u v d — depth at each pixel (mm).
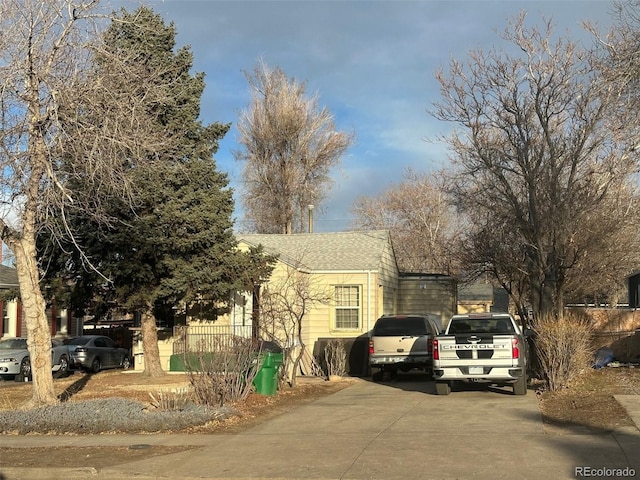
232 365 13148
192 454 8945
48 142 11734
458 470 7723
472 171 24031
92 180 11953
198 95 19484
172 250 18422
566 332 14617
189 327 21062
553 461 8031
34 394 12422
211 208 18562
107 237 16969
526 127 22266
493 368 14078
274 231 44656
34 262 12422
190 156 18797
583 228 21359
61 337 32156
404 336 18359
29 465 8484
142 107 12359
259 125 43500
